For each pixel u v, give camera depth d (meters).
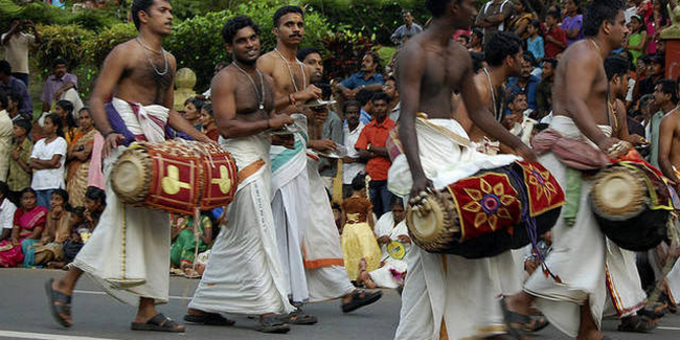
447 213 4.12
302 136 6.60
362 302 6.82
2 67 13.32
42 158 11.09
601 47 5.27
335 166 10.67
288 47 6.76
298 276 6.48
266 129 5.90
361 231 9.05
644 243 4.98
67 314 5.61
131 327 5.69
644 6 13.08
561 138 5.16
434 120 4.46
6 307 6.73
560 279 5.00
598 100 5.27
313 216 6.72
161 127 5.64
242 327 6.08
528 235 4.40
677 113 7.43
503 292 4.80
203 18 15.09
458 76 4.58
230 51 6.11
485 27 13.53
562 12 14.77
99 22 18.23
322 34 14.32
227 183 5.44
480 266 4.52
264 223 5.91
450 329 4.53
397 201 9.11
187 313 6.35
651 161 8.62
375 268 8.98
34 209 10.90
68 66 16.45
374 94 10.20
